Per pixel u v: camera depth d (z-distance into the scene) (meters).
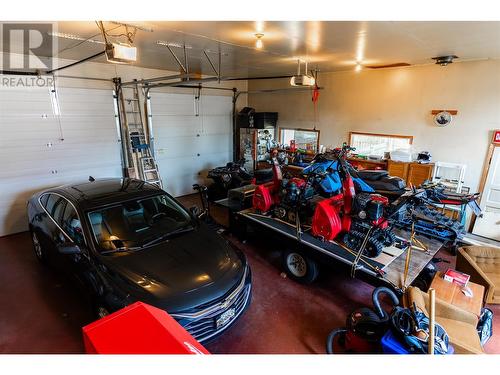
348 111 6.81
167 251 2.91
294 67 6.14
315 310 3.27
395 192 4.22
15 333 2.88
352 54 4.60
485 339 2.77
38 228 3.76
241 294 2.82
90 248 2.81
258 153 8.12
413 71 5.65
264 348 2.74
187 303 2.39
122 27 3.14
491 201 5.04
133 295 2.39
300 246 3.64
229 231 5.21
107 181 3.86
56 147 5.55
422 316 2.29
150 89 6.71
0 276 3.88
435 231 4.14
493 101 4.83
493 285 3.25
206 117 8.01
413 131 5.83
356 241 3.35
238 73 7.17
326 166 4.01
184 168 7.75
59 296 3.45
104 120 6.09
